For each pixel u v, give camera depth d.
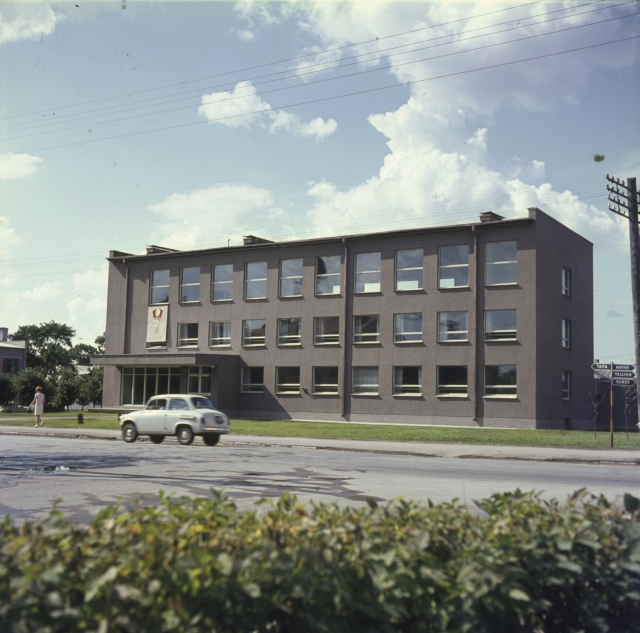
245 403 45.69
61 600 2.74
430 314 40.16
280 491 11.54
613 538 3.92
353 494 11.29
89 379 60.59
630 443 24.70
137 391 49.00
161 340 49.59
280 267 45.44
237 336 46.50
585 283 43.66
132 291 51.34
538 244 37.94
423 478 13.63
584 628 3.59
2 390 64.81
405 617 3.26
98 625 2.70
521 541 3.62
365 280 42.47
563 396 40.66
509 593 3.26
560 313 40.22
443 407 39.22
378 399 41.22
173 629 2.81
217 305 47.50
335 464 16.47
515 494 4.59
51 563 2.96
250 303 46.19
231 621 2.93
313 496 11.02
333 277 43.50
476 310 38.72
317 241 44.03
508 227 38.38
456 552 3.50
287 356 44.50
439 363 39.59
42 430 30.16
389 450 21.47
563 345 40.72
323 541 3.38
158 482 12.56
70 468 15.01
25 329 111.94
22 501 10.27
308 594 2.98
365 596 3.09
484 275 38.81
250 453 19.72
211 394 45.19
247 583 2.96
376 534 3.64
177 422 24.17
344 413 42.22
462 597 3.26
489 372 38.31
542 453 20.83
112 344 51.69
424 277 40.50
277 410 44.44
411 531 3.52
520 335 37.66
